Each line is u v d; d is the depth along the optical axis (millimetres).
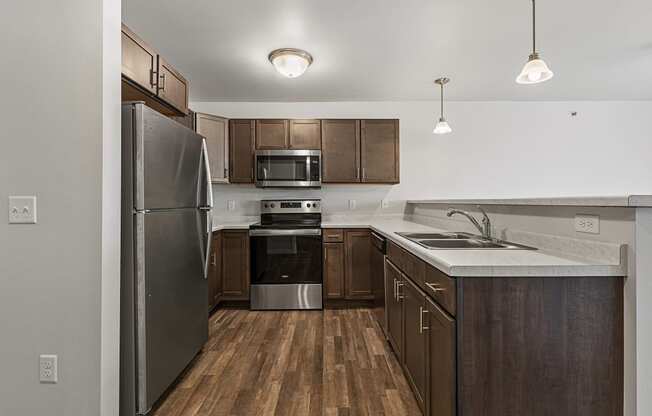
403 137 4113
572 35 2525
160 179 1768
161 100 2168
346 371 2150
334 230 3496
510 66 3094
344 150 3791
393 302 2299
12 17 1385
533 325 1179
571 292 1180
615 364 1170
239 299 3518
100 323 1378
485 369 1177
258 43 2625
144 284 1620
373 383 2008
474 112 4121
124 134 1599
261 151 3672
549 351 1177
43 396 1389
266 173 3682
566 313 1177
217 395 1896
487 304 1181
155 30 2420
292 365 2234
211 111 4066
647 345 1123
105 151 1388
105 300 1398
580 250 1345
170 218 1879
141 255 1604
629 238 1139
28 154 1384
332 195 4109
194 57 2869
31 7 1383
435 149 4125
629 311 1142
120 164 1505
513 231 1868
